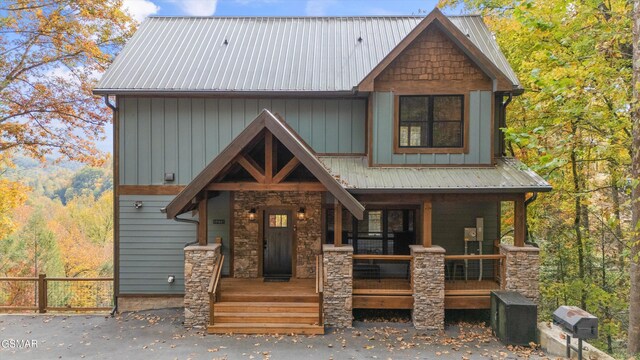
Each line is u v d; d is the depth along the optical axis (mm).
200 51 12867
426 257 9695
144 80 11352
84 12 15914
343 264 9656
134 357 8000
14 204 19312
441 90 10883
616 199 13898
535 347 8477
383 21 14703
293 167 9375
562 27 10594
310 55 12766
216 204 11719
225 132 11555
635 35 8195
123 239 11453
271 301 9867
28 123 17328
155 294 11398
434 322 9578
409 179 10227
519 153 15250
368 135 11133
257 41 13562
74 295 22047
